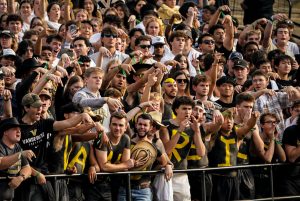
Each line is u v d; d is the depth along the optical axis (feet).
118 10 130.31
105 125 91.40
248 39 125.80
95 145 84.99
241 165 92.84
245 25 144.25
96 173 84.23
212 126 91.81
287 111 103.24
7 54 99.25
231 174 92.68
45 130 82.23
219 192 92.48
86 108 85.87
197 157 90.84
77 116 82.12
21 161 79.77
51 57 104.37
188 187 90.22
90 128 82.89
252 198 93.91
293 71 116.67
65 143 83.05
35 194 80.79
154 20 118.62
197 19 136.46
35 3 124.26
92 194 85.20
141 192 87.15
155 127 88.38
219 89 101.76
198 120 90.68
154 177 88.43
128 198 85.46
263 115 95.35
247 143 94.27
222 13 132.05
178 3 143.74
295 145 95.61
